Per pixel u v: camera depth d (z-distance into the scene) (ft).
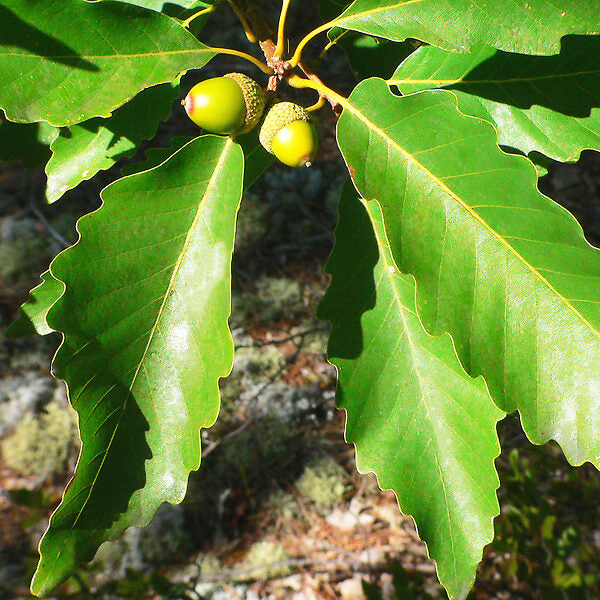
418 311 0.66
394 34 0.73
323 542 2.59
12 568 2.38
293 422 2.89
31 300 0.95
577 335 0.64
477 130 0.69
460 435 0.82
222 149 0.76
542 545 2.00
